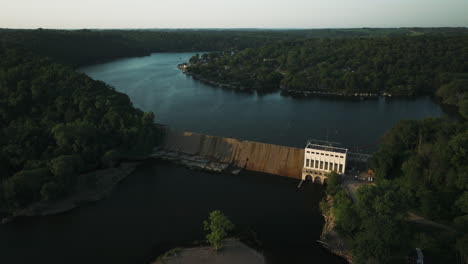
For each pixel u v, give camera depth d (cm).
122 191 17662
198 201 16725
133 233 14250
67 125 19475
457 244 10825
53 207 15938
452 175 13938
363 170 18212
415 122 17938
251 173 19800
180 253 12912
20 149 18025
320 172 18088
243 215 15500
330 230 14075
